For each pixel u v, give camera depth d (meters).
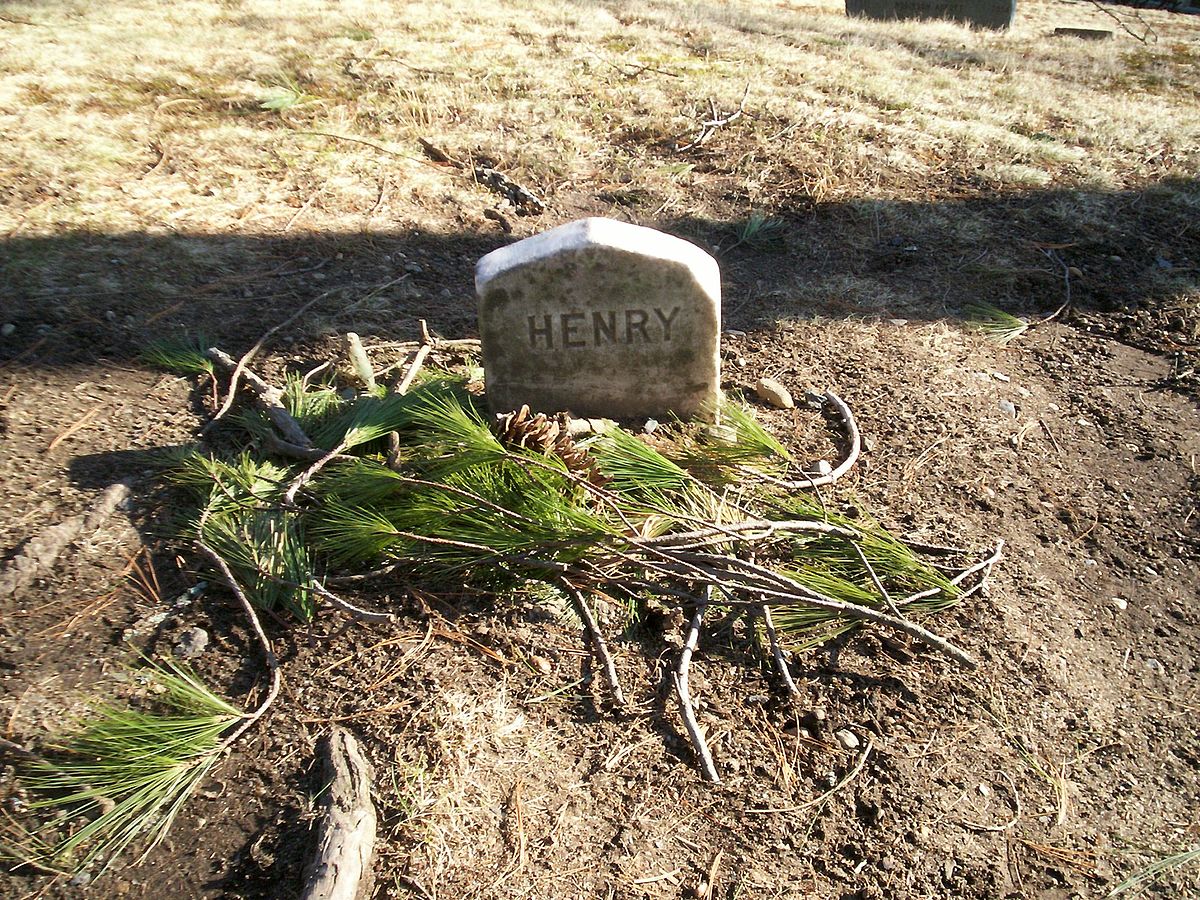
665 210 1.86
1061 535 1.18
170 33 2.53
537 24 2.79
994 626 1.02
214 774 0.81
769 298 1.64
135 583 0.98
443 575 0.99
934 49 3.01
